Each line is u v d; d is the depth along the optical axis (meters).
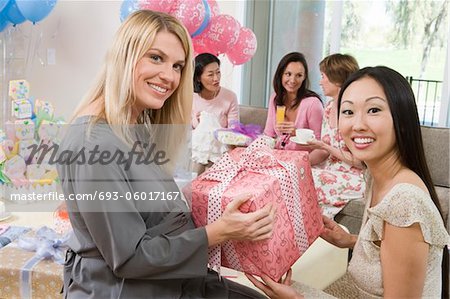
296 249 1.31
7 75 4.08
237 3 4.48
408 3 3.76
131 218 1.09
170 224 1.19
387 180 1.27
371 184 1.39
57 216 1.83
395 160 1.25
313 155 2.94
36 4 3.06
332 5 4.14
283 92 3.23
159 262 1.10
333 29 4.12
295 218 1.30
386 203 1.20
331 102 2.90
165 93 1.21
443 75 3.60
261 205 1.15
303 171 1.37
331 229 1.58
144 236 1.12
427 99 3.77
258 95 4.66
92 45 4.52
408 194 1.17
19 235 1.86
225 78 4.59
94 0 4.46
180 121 1.32
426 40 3.71
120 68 1.15
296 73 3.14
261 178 1.25
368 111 1.21
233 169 1.29
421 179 1.24
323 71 2.87
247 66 4.62
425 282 1.26
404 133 1.21
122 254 1.08
